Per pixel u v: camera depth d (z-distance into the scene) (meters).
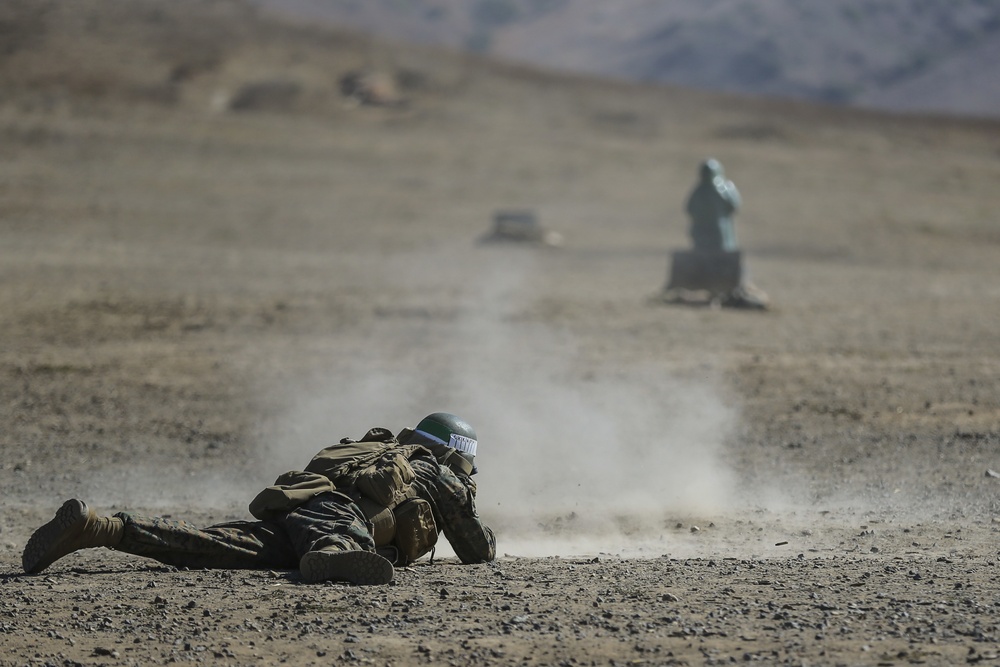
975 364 68.88
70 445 46.03
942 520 32.47
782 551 28.25
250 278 112.31
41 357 67.56
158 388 59.00
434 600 21.88
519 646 18.91
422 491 25.89
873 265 146.00
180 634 19.84
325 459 25.78
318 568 23.17
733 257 99.75
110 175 196.75
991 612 20.59
